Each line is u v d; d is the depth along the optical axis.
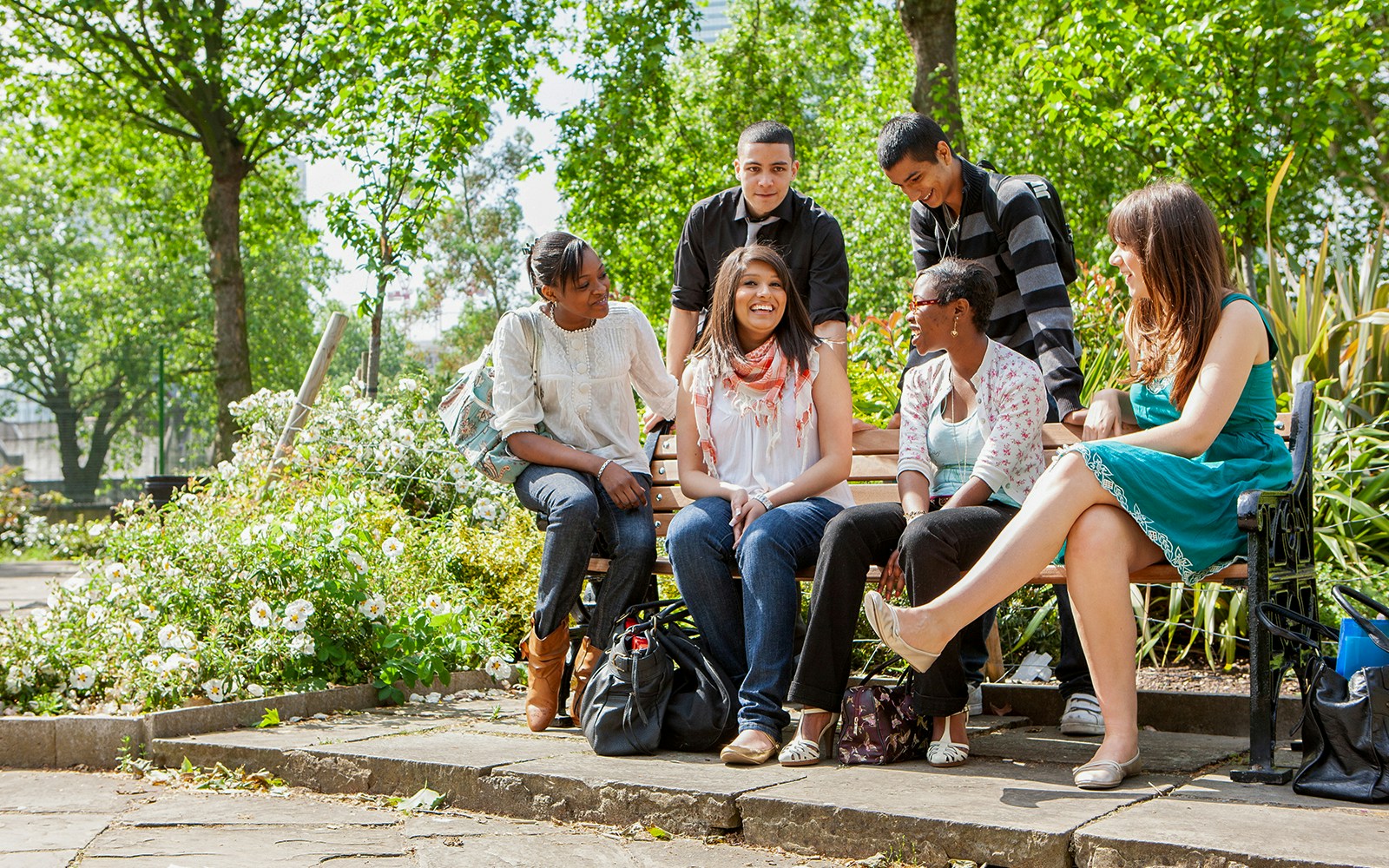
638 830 2.51
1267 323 2.68
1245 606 4.22
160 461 17.69
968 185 3.48
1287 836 2.03
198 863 2.30
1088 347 5.93
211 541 4.26
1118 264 2.80
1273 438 2.74
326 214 10.07
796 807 2.35
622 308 3.55
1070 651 3.19
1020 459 2.97
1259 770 2.49
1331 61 8.65
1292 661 2.64
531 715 3.35
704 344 3.28
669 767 2.73
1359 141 12.08
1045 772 2.65
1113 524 2.52
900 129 3.45
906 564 2.68
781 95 16.44
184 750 3.21
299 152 17.11
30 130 19.30
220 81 17.03
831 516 3.02
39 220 34.38
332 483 5.20
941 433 3.12
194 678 3.74
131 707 3.64
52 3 17.06
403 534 5.27
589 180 13.20
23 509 16.67
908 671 2.85
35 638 4.02
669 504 3.75
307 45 16.34
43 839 2.51
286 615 3.90
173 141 19.53
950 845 2.17
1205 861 1.96
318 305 39.75
